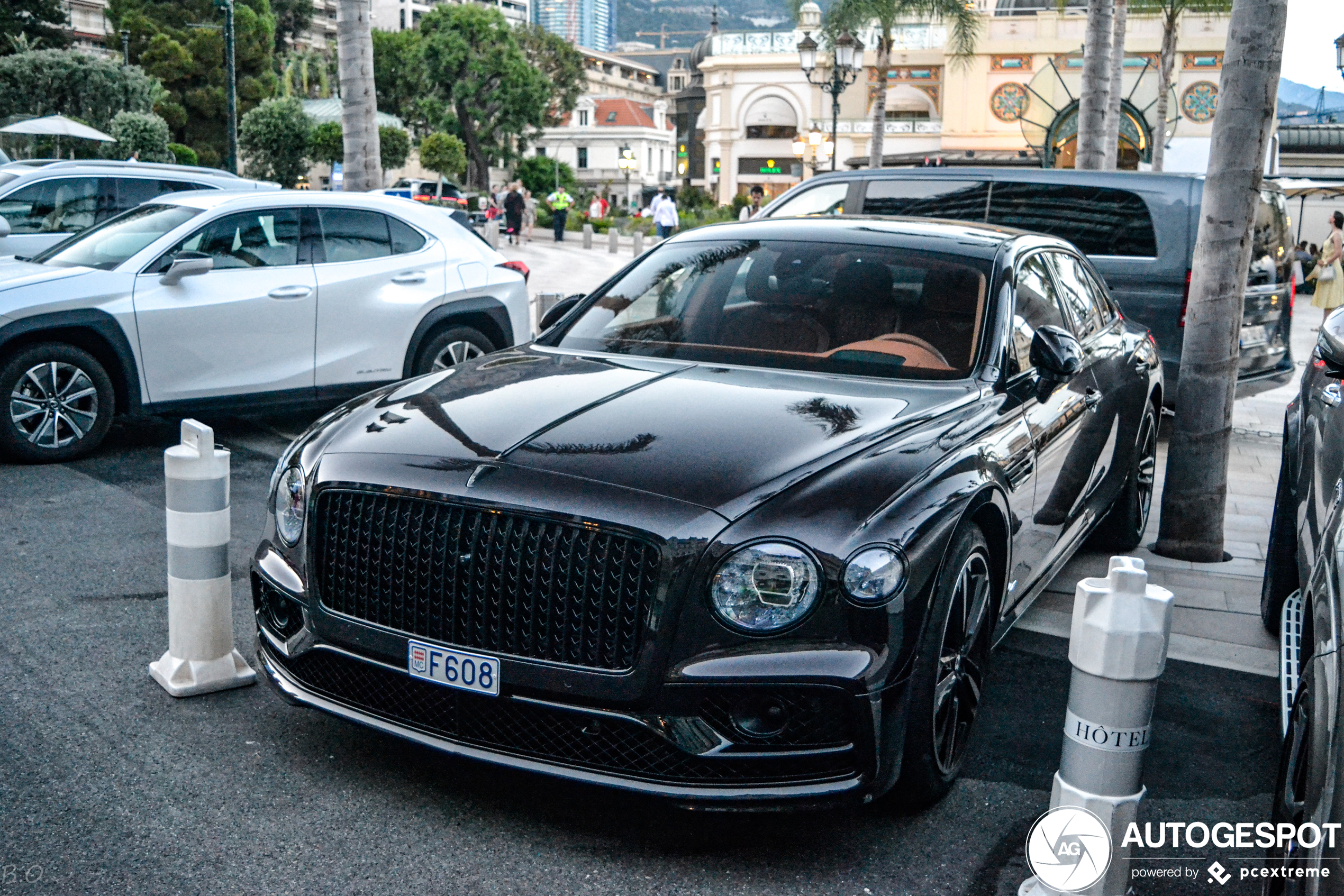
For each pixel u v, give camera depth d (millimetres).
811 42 24062
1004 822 3164
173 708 3699
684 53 172625
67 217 10875
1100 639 2500
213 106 58719
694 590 2756
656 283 4367
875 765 2816
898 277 4121
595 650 2809
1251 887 2932
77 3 73125
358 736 3539
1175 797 3389
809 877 2865
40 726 3553
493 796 3203
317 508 3176
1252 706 4059
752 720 2781
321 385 7613
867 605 2766
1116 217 8438
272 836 2965
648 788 2789
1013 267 4242
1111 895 2572
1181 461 5785
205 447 3764
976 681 3342
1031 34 48625
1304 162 40000
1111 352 5102
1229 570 5668
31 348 6695
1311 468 3527
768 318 4035
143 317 6926
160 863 2824
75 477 6609
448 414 3354
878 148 27750
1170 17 28844
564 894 2756
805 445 3090
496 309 8414
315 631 3178
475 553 2893
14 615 4496
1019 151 47031
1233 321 5629
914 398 3539
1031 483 3746
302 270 7535
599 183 109938
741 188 68312
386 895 2727
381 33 73750
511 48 69250
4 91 41500
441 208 8562
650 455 3002
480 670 2885
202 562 3795
